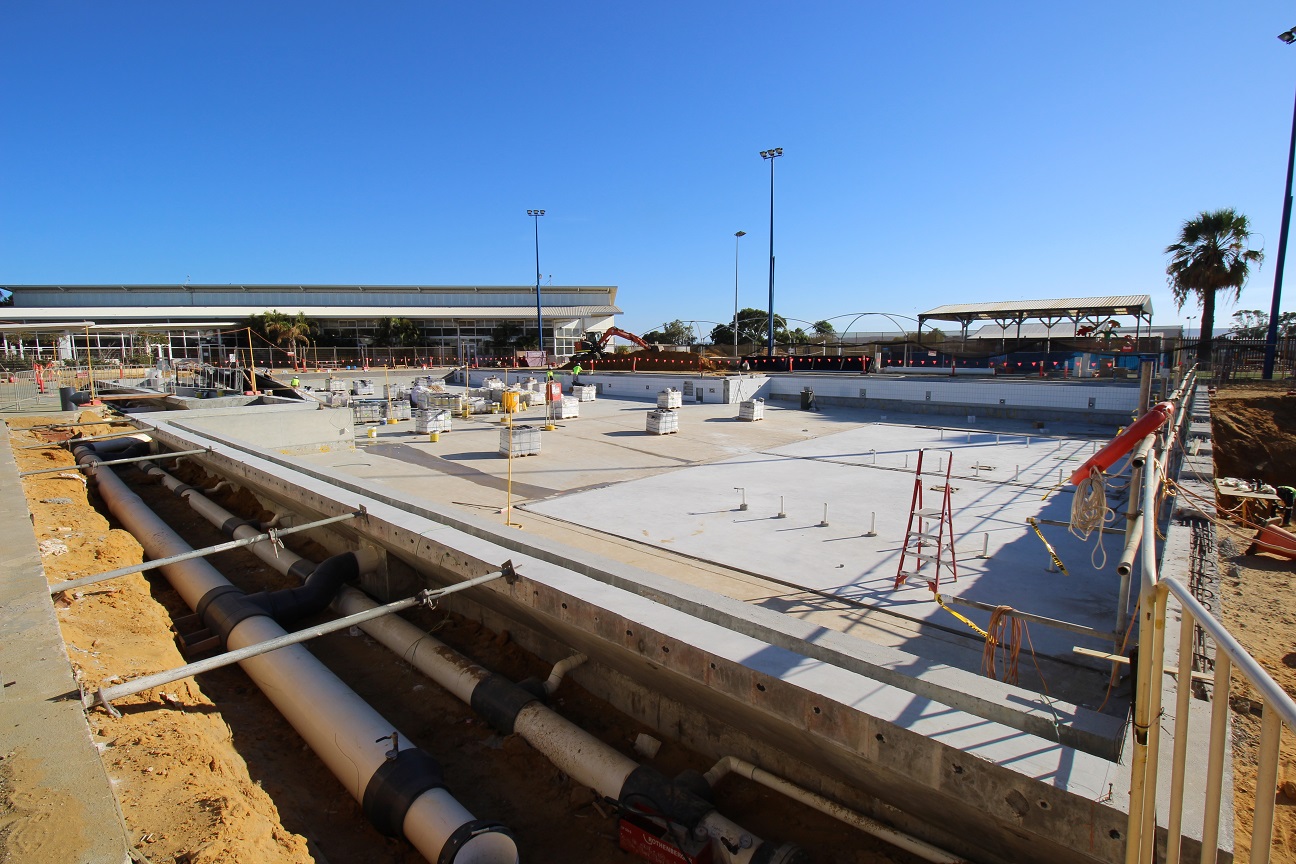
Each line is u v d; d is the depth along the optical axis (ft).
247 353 191.62
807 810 18.24
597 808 19.03
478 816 18.94
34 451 48.91
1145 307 108.78
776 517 40.40
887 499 44.45
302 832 17.30
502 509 42.55
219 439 48.85
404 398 96.63
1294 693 20.88
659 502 44.09
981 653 23.58
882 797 16.57
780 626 18.70
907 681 16.26
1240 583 31.14
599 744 20.26
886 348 122.72
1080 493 18.99
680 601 20.54
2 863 9.20
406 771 18.11
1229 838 10.58
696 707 20.49
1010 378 94.02
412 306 257.34
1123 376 91.56
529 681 24.22
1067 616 26.58
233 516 41.42
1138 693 9.41
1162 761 12.03
